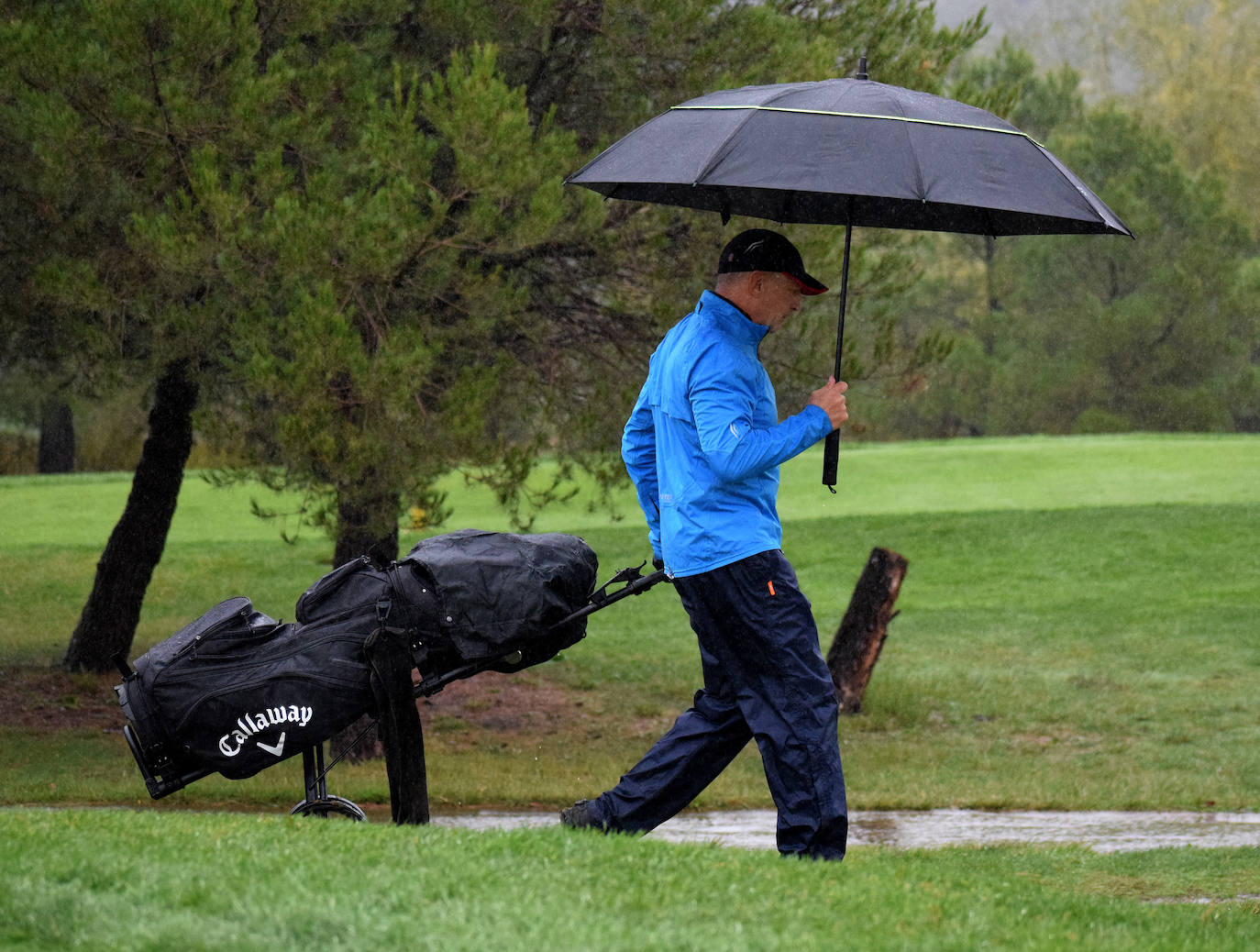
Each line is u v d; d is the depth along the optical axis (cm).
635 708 4622
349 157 3153
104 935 1059
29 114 2962
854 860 1454
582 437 3659
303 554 6888
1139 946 1226
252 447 3225
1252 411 14050
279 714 1420
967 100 3997
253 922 1082
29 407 7969
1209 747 4112
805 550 6900
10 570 6475
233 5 2973
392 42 3516
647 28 3547
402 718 1441
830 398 1436
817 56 3559
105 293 3109
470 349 3409
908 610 5991
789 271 1440
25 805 2888
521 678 4959
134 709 1416
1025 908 1321
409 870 1218
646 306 3712
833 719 1423
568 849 1311
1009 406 14312
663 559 1511
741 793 3262
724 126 1443
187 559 6744
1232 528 6944
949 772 3691
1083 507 7425
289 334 2894
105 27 2825
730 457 1384
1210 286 13525
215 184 2806
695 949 1038
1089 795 3319
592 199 3244
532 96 3712
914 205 1759
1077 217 1416
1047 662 5178
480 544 1482
